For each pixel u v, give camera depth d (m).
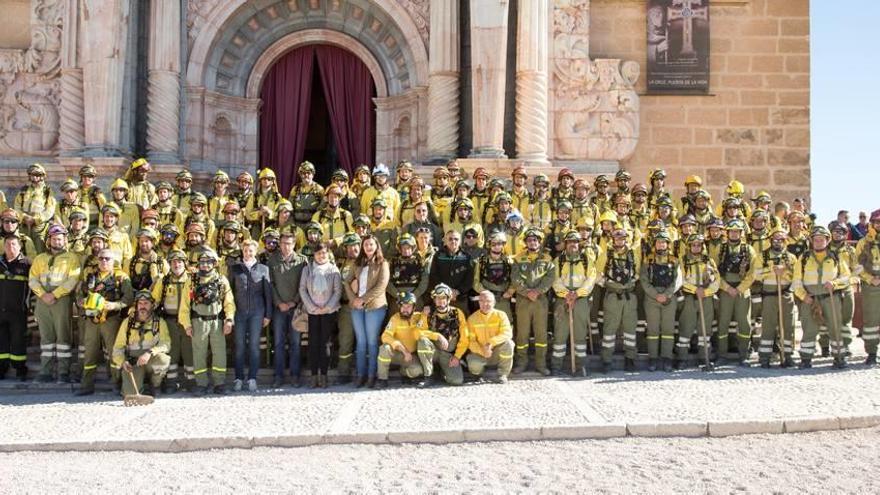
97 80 15.34
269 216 12.43
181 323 10.52
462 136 16.16
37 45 16.22
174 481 6.77
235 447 7.82
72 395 10.46
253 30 17.20
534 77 15.59
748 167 16.81
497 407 9.02
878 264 11.93
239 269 10.74
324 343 10.82
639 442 7.82
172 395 10.44
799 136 16.88
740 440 7.87
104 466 7.22
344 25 17.25
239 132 17.23
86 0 15.45
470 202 12.05
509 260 11.41
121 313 10.66
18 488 6.59
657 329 11.60
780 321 11.70
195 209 11.82
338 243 11.70
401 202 12.77
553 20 16.28
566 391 9.96
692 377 10.94
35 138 16.16
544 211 12.71
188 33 16.44
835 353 11.63
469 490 6.48
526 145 15.54
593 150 16.25
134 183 12.90
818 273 11.59
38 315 10.91
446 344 10.64
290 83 17.64
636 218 12.92
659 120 16.77
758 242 12.08
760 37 16.91
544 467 7.07
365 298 10.71
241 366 10.81
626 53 16.78
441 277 11.25
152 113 15.84
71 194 11.93
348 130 17.66
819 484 6.55
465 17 16.17
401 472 6.97
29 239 11.48
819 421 8.20
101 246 10.61
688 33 16.66
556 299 11.42
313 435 7.88
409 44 16.45
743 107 16.84
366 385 10.86
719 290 12.04
